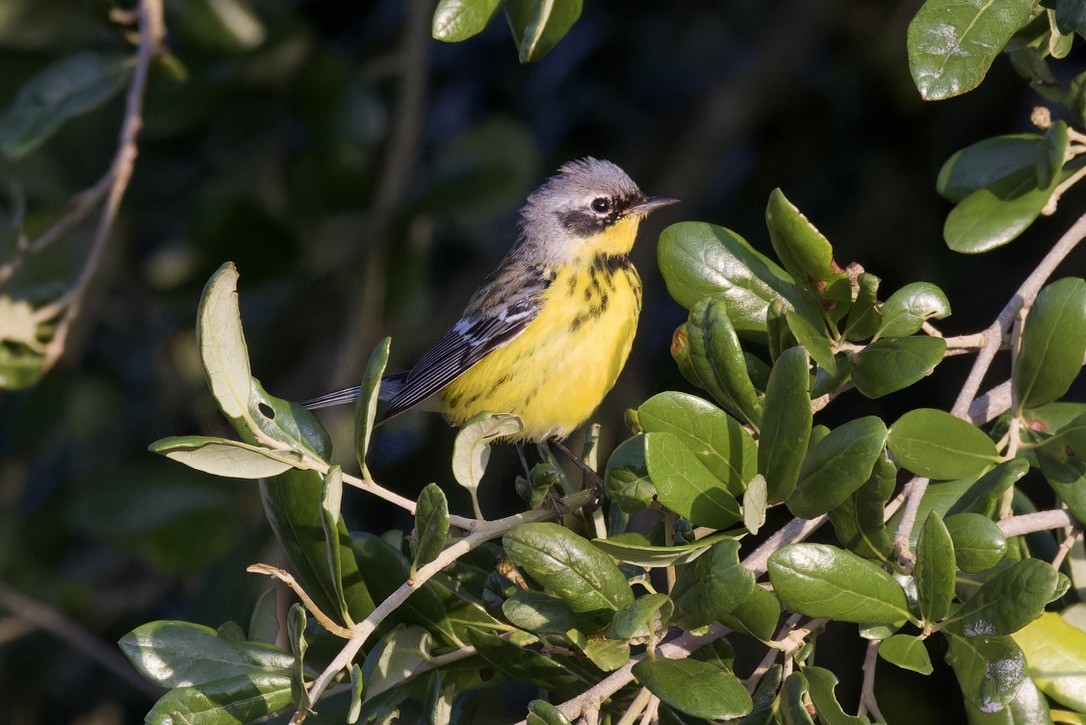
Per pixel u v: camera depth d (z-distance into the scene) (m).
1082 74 6.54
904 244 13.05
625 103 14.24
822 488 5.38
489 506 12.79
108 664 12.08
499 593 6.45
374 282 11.77
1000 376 12.49
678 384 12.87
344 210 11.95
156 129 11.54
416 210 11.79
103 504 11.38
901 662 5.26
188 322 13.03
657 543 6.19
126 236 13.09
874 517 5.58
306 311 12.78
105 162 12.64
